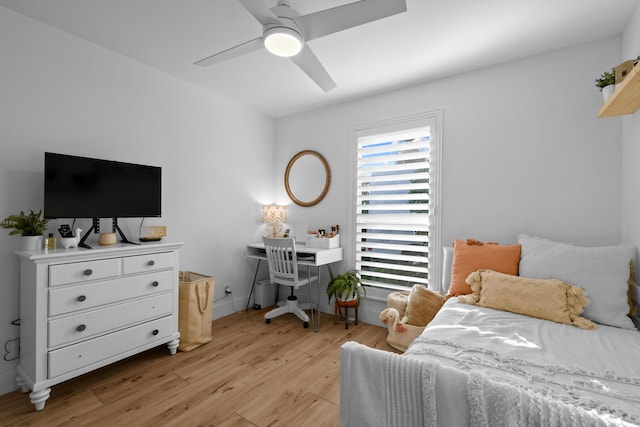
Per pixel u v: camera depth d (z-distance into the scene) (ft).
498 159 8.31
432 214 9.36
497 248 7.39
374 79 9.31
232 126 11.25
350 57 8.04
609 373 3.70
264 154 12.64
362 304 10.70
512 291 6.18
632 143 6.19
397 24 6.63
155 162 8.93
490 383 2.47
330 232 11.48
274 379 6.86
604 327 5.34
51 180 6.42
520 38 7.13
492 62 8.26
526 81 7.95
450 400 2.57
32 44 6.63
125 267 6.91
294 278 9.89
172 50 7.90
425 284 9.59
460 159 8.88
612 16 6.30
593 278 5.82
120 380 6.73
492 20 6.48
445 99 9.14
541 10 6.13
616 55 6.92
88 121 7.54
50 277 5.79
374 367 2.96
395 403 2.84
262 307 11.83
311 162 12.06
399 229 9.97
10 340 6.37
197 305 8.48
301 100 11.19
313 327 9.86
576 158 7.32
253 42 5.63
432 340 4.75
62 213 6.57
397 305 9.00
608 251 6.00
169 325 7.80
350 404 3.06
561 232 7.48
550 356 4.21
